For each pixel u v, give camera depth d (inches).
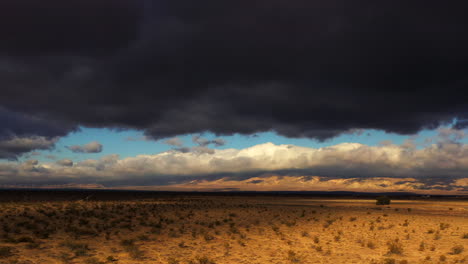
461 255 807.1
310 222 1604.3
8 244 853.8
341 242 1012.5
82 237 1008.2
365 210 2527.1
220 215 1884.8
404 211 2460.6
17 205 2148.1
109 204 2581.2
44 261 692.1
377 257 788.6
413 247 927.0
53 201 3139.8
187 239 1039.0
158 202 3230.8
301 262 733.3
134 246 869.8
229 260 745.6
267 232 1234.6
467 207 3085.6
